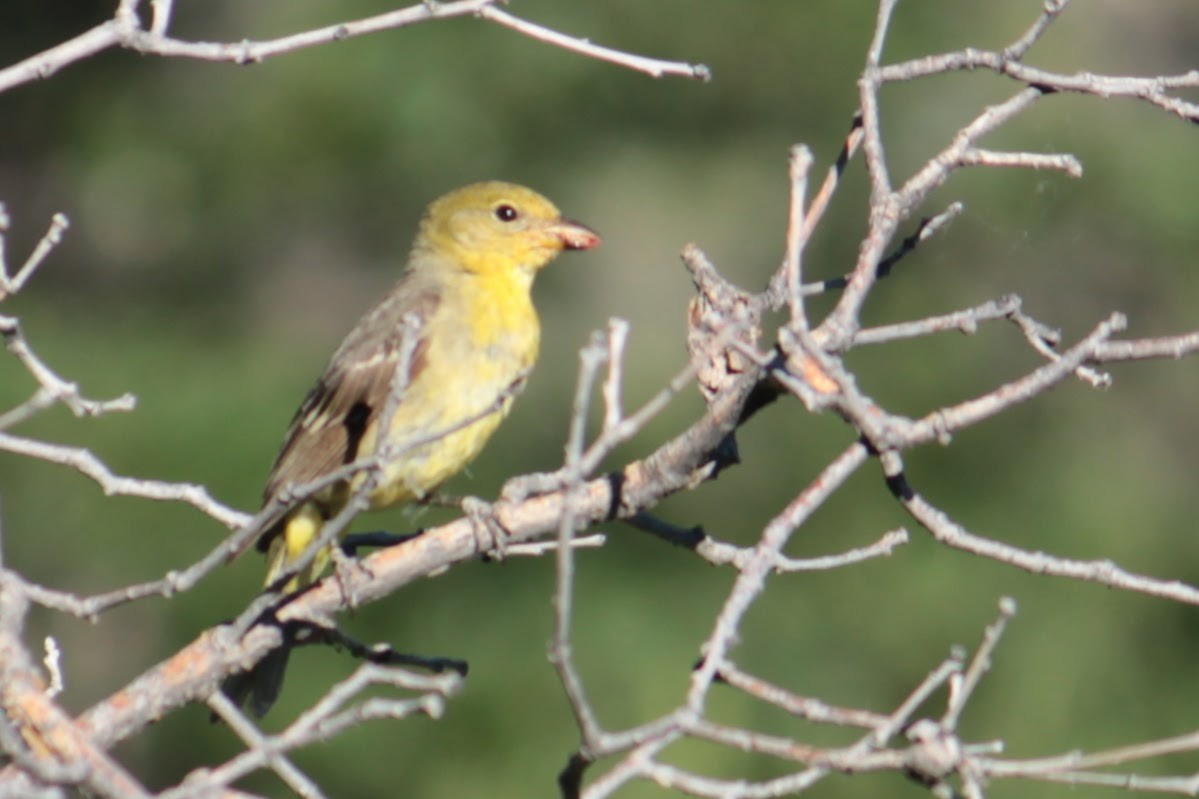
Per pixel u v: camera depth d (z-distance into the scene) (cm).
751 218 1858
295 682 1477
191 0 1880
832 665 1544
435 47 1788
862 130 642
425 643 1514
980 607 1568
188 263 1822
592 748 470
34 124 1852
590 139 1831
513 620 1527
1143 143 1795
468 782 1472
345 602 651
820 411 556
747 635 1546
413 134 1777
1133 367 1761
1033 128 1805
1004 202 1769
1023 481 1662
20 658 519
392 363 857
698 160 1852
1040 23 614
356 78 1772
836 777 1473
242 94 1816
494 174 1806
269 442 1600
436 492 877
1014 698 1539
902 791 1462
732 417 613
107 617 1617
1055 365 544
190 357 1725
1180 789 483
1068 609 1576
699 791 475
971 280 1773
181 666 632
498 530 655
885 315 1736
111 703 627
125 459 1573
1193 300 1781
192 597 1559
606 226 1881
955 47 1805
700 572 1581
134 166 1816
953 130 1811
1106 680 1549
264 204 1822
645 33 1822
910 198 602
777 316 1652
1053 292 1781
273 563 826
